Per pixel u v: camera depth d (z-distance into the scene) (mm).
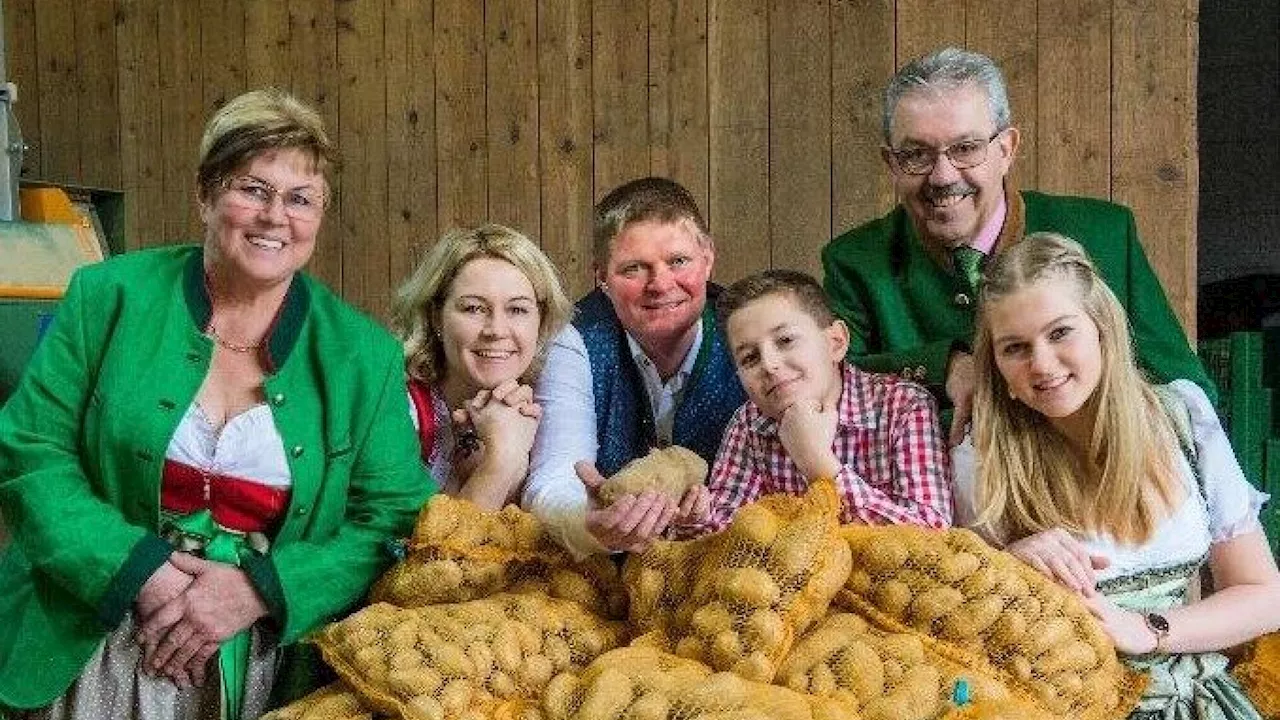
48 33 4770
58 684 1756
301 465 1825
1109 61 3209
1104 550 1842
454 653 1637
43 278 3428
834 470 1813
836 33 3539
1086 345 1795
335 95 4285
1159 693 1779
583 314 2291
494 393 2086
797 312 1876
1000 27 3320
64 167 4805
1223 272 5430
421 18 4125
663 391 2248
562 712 1593
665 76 3775
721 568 1700
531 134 3990
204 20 4496
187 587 1733
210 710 1789
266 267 1779
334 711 1647
